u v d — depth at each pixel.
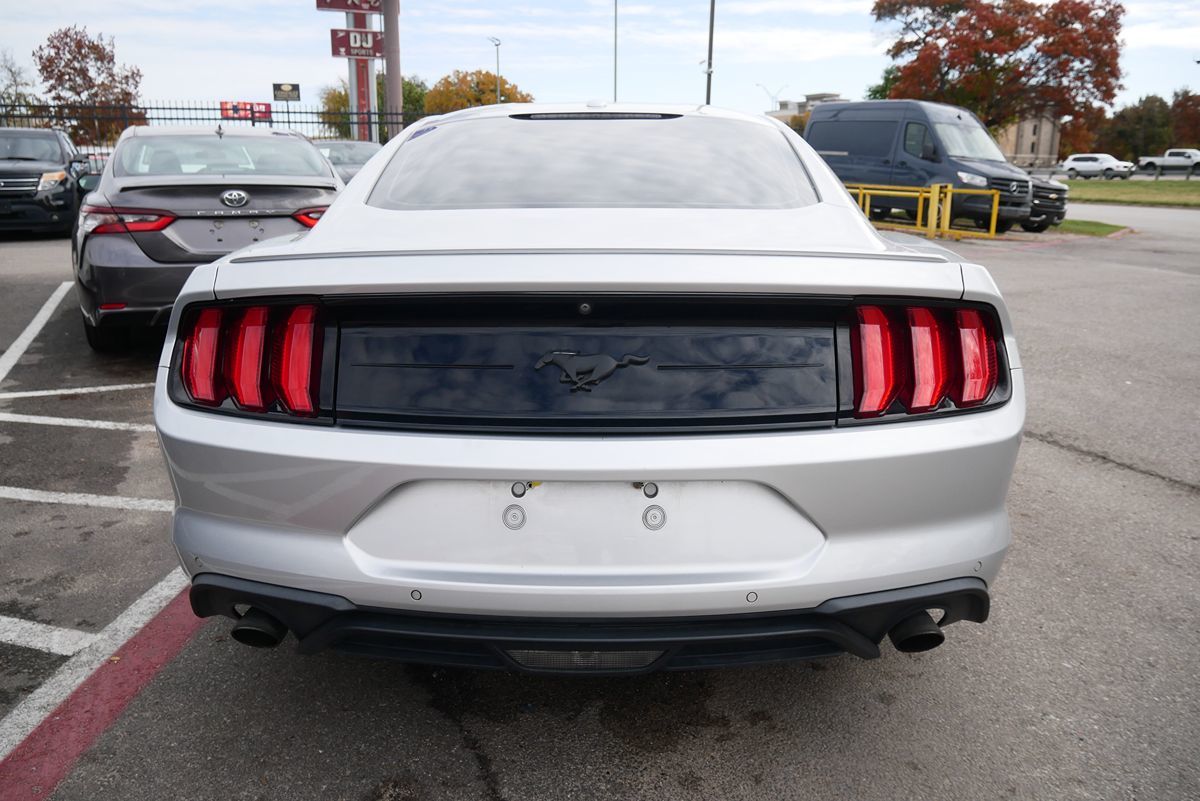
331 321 1.86
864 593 1.89
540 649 1.84
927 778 2.08
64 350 6.36
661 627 1.85
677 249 1.86
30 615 2.79
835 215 2.35
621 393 1.80
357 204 2.39
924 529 1.93
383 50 25.98
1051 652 2.63
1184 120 88.56
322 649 1.95
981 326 1.94
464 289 1.78
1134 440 4.63
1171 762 2.14
